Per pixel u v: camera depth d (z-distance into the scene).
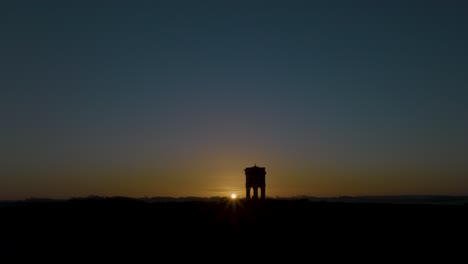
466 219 48.12
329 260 41.91
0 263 44.38
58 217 58.62
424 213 51.09
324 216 53.78
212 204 62.25
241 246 47.16
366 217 51.88
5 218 58.97
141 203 64.69
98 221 56.88
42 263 44.09
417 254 41.81
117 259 44.84
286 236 48.94
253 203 61.91
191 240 49.75
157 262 43.53
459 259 40.09
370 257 42.00
